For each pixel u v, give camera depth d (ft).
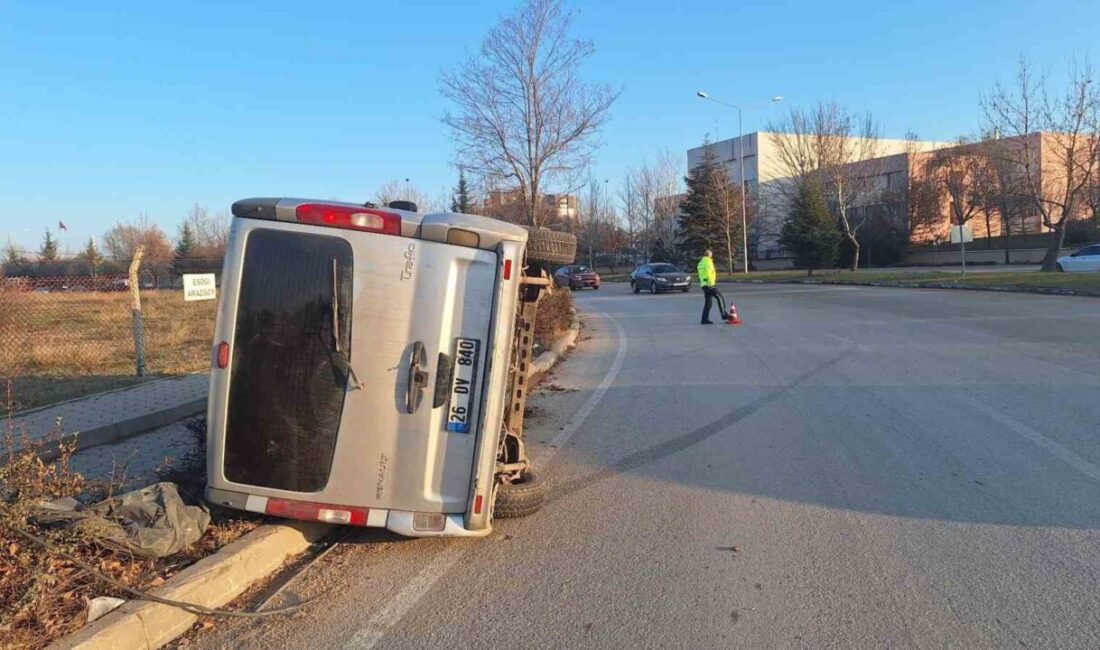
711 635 11.75
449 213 14.79
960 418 24.91
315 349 14.11
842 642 11.41
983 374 32.22
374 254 14.12
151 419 26.16
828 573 13.76
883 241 188.55
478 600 13.16
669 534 15.97
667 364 40.09
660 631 11.92
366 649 11.60
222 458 14.35
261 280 14.15
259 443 14.24
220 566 13.33
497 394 14.40
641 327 61.87
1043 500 17.04
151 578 13.15
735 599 12.90
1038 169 123.75
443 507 14.32
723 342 48.24
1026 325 48.19
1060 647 11.05
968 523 15.88
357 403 14.15
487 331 14.32
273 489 14.29
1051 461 19.85
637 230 234.17
